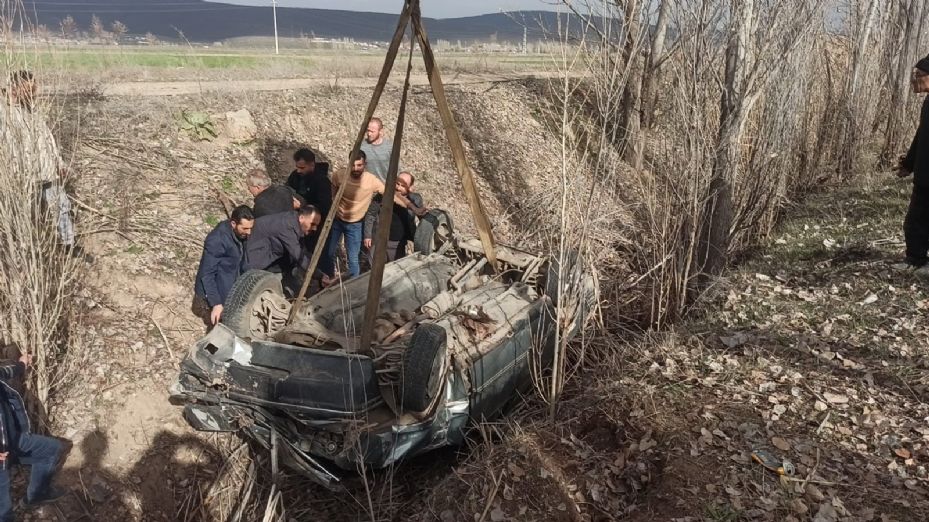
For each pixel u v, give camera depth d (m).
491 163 12.53
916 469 4.71
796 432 5.18
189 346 6.64
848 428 5.21
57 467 5.10
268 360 5.19
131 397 5.93
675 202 7.46
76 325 6.23
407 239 8.37
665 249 7.41
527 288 6.82
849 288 7.73
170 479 5.64
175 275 7.33
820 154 12.89
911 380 5.80
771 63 7.75
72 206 7.42
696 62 7.22
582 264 5.98
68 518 5.05
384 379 5.25
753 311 7.31
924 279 7.67
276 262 6.98
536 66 19.14
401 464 5.79
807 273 8.45
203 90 11.35
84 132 8.76
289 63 16.17
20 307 5.38
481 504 4.88
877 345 6.40
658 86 10.21
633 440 5.24
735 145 7.75
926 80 7.13
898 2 13.80
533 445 5.30
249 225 6.06
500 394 5.97
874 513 4.31
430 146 12.24
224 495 5.68
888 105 14.96
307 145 10.76
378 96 5.20
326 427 4.91
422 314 6.04
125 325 6.53
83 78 11.15
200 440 5.92
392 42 5.03
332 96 12.28
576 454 5.23
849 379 5.88
